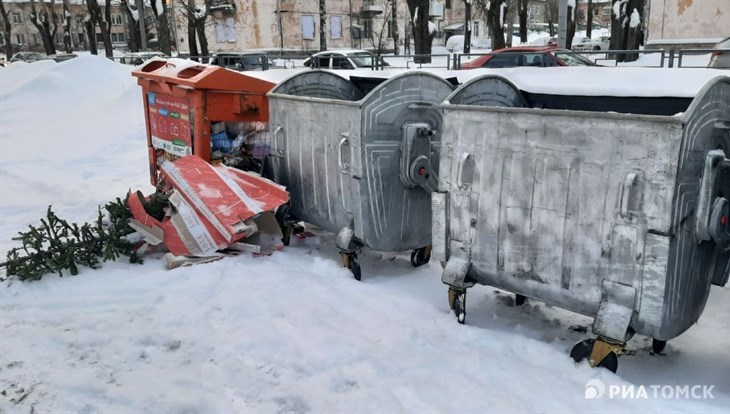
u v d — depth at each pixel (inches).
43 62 756.6
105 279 184.9
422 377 127.5
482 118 142.6
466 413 114.5
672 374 131.5
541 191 133.6
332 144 190.1
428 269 199.6
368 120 175.8
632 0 807.7
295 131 209.3
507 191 140.2
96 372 134.7
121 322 157.4
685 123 109.8
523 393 120.5
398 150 181.2
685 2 933.8
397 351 138.2
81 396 125.7
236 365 135.5
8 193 317.1
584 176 125.8
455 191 151.0
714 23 910.4
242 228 194.1
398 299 167.9
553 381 124.7
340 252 189.3
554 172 130.8
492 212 144.0
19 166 384.5
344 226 191.5
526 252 138.7
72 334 151.9
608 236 123.5
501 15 1028.5
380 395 121.8
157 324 156.1
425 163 181.2
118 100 583.5
